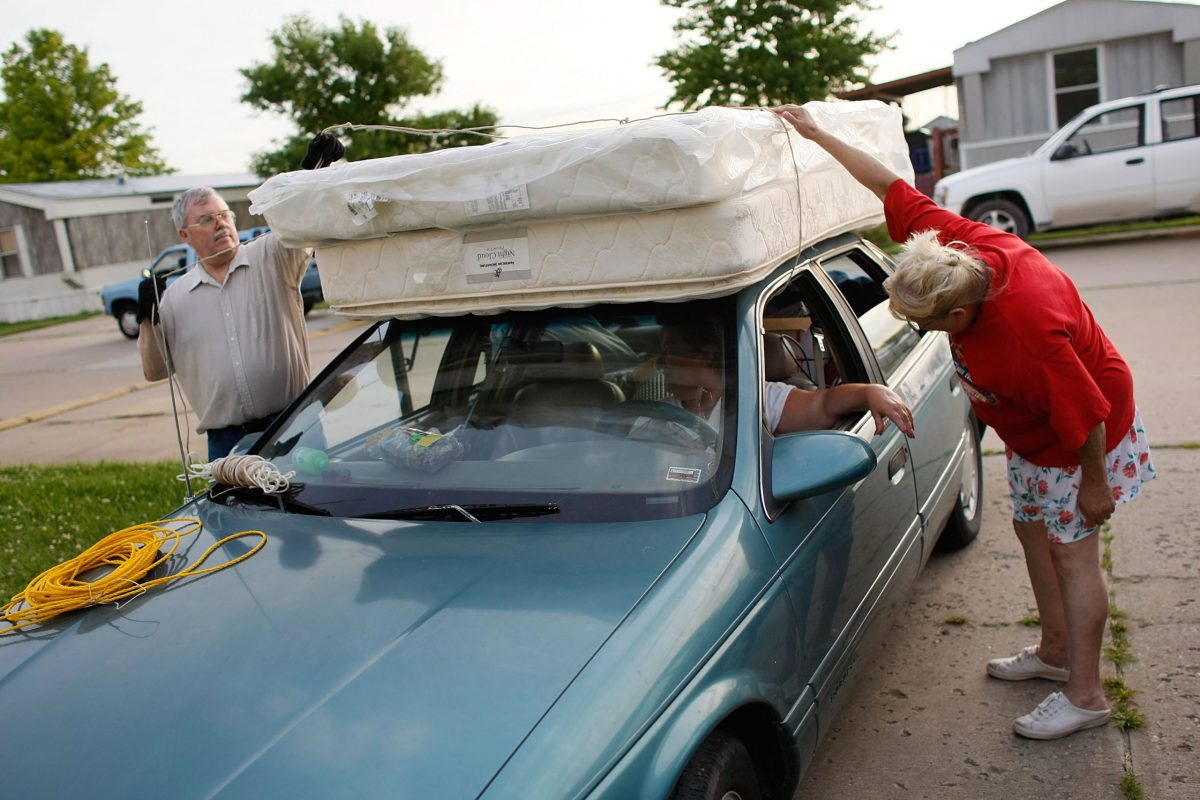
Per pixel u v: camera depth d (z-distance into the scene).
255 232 19.55
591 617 2.09
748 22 18.73
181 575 2.58
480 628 2.10
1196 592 3.79
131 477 7.06
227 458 3.04
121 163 39.25
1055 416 2.68
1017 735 3.11
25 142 37.75
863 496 2.95
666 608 2.13
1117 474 2.95
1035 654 3.38
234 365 3.97
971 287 2.55
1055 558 3.01
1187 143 13.01
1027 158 13.88
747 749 2.41
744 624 2.27
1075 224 13.80
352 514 2.76
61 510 6.30
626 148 2.35
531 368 2.96
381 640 2.11
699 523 2.39
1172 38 16.53
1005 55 17.45
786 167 2.89
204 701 2.00
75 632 2.40
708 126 2.35
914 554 3.40
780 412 2.91
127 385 13.19
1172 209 13.27
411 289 2.89
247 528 2.80
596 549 2.35
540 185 2.49
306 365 4.21
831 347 3.38
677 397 2.72
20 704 2.13
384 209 2.74
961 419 4.20
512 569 2.31
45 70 38.16
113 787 1.82
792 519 2.58
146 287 3.86
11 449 9.66
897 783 2.96
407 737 1.82
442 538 2.52
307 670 2.04
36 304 29.30
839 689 2.76
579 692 1.90
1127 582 3.95
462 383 3.04
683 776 2.06
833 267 3.62
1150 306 9.10
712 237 2.44
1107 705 3.06
